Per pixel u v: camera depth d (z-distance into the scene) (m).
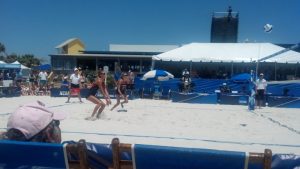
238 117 12.48
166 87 21.88
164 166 2.24
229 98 18.92
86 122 9.70
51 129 2.55
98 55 38.16
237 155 2.11
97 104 10.57
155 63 28.75
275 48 25.97
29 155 2.38
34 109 2.53
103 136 7.52
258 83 17.53
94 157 2.33
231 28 36.66
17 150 2.39
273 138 7.98
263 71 27.14
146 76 22.08
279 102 18.17
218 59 25.14
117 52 42.28
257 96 17.45
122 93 13.91
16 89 21.55
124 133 7.99
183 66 28.50
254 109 16.16
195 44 27.25
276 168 2.12
